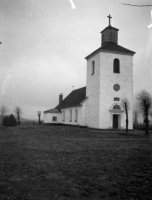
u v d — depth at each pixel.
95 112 33.91
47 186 6.17
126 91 34.31
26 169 7.96
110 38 36.38
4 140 16.83
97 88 33.88
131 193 5.75
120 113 33.34
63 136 21.08
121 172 7.75
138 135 22.91
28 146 13.72
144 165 8.86
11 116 37.50
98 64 34.06
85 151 12.17
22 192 5.69
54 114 50.88
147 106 25.61
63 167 8.34
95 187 6.15
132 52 34.72
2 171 7.65
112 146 14.55
